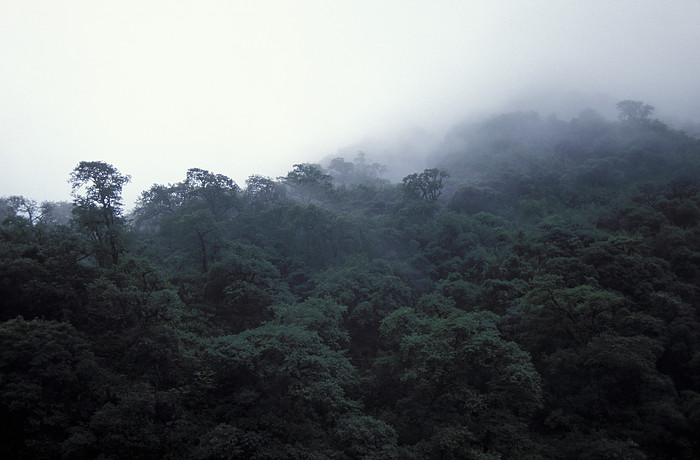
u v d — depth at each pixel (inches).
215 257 1908.2
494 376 1302.9
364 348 1658.5
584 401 1269.7
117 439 928.3
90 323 1278.3
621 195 2689.5
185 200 2431.1
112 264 1456.7
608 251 1765.5
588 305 1385.3
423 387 1282.0
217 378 1170.6
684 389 1298.0
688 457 1080.2
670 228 1902.1
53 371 971.3
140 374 1133.7
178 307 1385.3
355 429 1064.8
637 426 1178.0
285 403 1165.7
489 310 1706.4
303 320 1401.3
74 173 1525.6
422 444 1130.0
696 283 1598.2
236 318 1624.0
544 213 2758.4
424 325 1423.5
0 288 1171.3
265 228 2309.3
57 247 1359.5
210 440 972.6
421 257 2274.9
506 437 1162.6
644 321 1366.9
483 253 2220.7
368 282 1836.9
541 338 1455.5
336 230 2282.2
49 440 920.9
